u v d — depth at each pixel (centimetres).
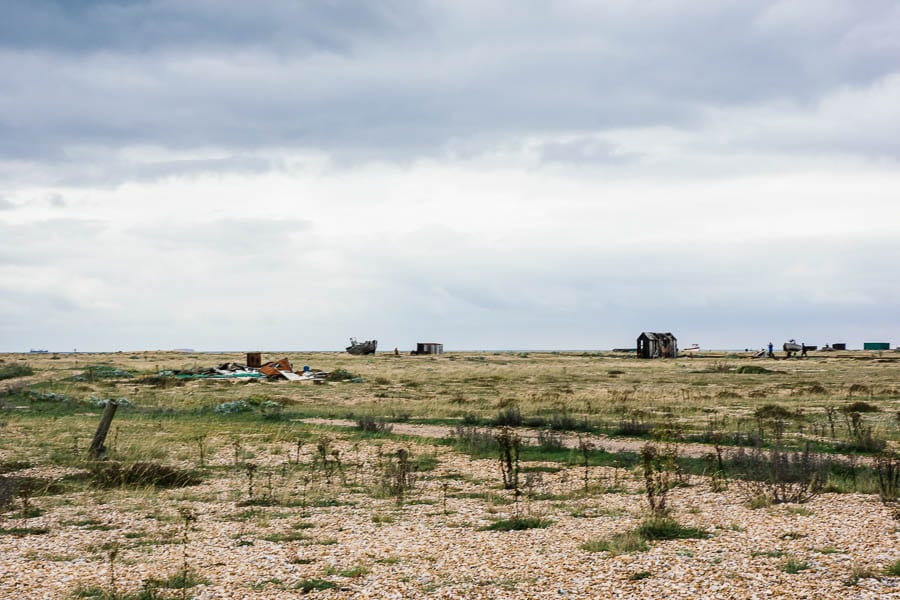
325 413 4200
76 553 1295
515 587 1023
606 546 1222
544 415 3966
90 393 5422
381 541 1353
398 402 4966
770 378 7556
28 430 3152
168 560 1235
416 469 2273
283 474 2217
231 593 1041
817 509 1505
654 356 14462
